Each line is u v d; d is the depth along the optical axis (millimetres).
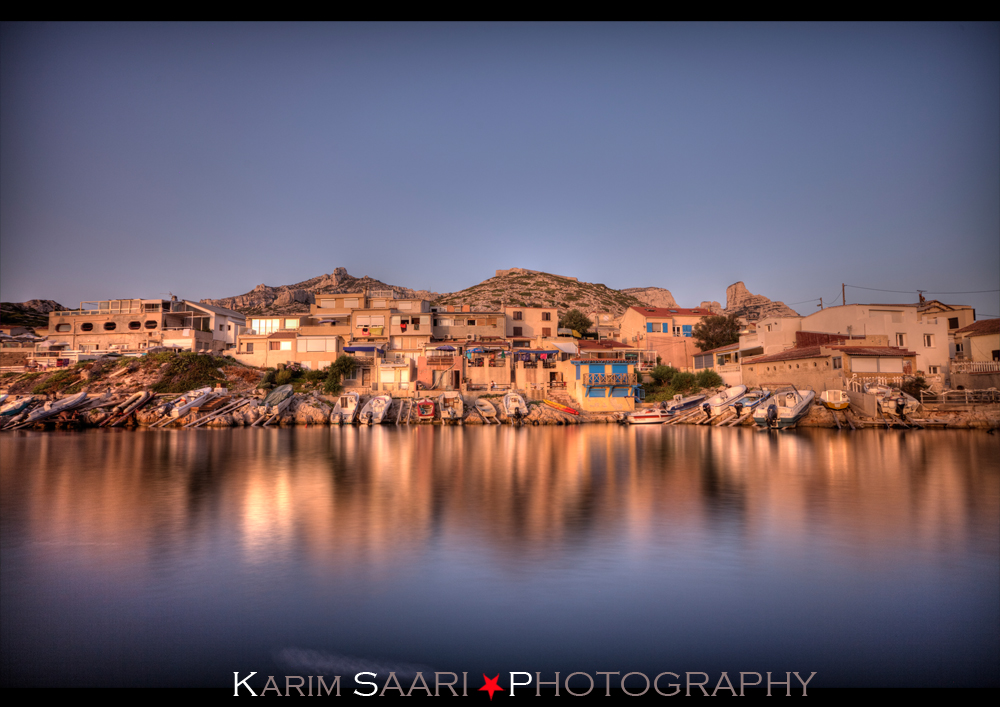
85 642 12453
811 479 31203
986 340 74125
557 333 102875
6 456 40875
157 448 46219
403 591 14984
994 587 15367
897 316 73250
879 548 18500
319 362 84250
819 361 68125
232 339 99625
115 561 17297
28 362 80625
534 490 28000
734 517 22500
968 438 53000
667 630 13047
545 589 15164
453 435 58781
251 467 35594
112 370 78250
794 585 15445
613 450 45125
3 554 17844
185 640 12617
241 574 16172
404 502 25172
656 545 18734
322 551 18141
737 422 67125
